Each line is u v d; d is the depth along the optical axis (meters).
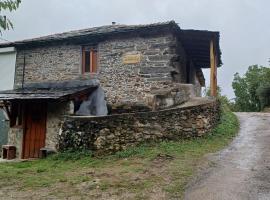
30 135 14.16
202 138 12.12
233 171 8.55
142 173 8.51
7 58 16.62
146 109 13.57
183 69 16.22
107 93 14.34
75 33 15.29
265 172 8.40
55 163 10.46
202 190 7.23
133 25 14.50
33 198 7.12
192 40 14.91
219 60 17.30
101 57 14.65
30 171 9.45
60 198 7.08
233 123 15.56
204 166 8.97
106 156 10.59
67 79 15.14
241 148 11.18
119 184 7.78
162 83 13.57
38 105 14.20
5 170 9.69
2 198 7.16
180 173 8.38
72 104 13.41
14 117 14.56
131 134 11.02
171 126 11.55
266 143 11.91
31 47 16.08
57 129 13.54
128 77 14.10
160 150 10.44
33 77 15.88
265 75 42.16
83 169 9.36
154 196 7.00
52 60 15.55
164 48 13.68
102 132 10.95
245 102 43.50
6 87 16.45
